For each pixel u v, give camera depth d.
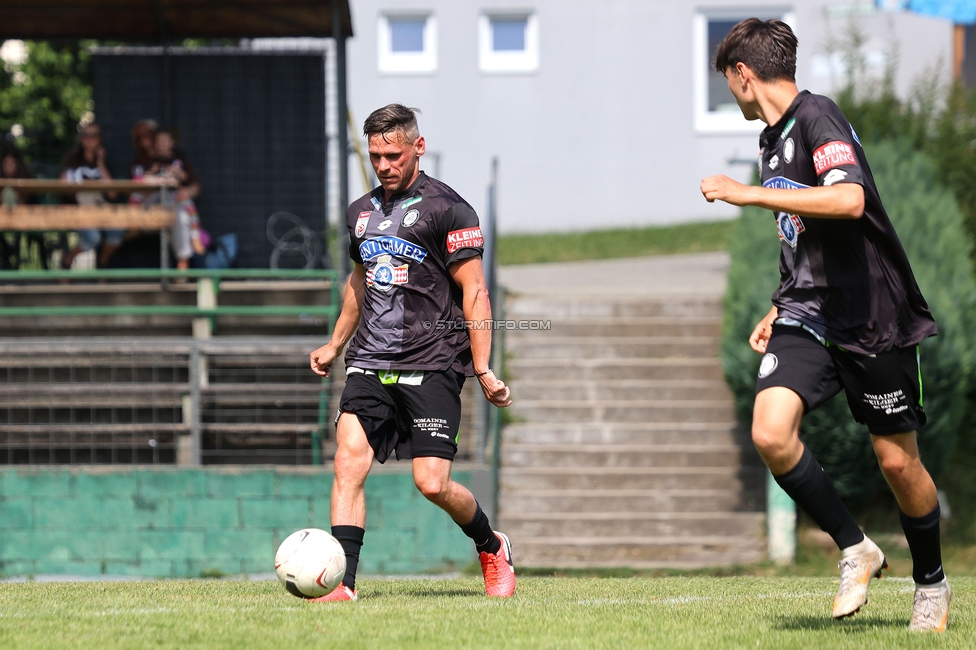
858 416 13.42
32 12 45.03
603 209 74.31
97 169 44.03
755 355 33.09
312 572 15.94
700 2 73.75
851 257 12.84
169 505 33.09
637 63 73.94
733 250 39.31
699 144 74.00
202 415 36.03
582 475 35.97
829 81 72.38
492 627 13.20
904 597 17.62
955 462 35.72
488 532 18.02
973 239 40.62
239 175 46.53
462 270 16.78
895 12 70.69
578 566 32.12
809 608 15.72
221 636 12.50
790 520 32.34
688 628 13.29
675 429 37.41
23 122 76.75
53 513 33.09
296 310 38.97
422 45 75.12
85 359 36.69
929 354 30.53
